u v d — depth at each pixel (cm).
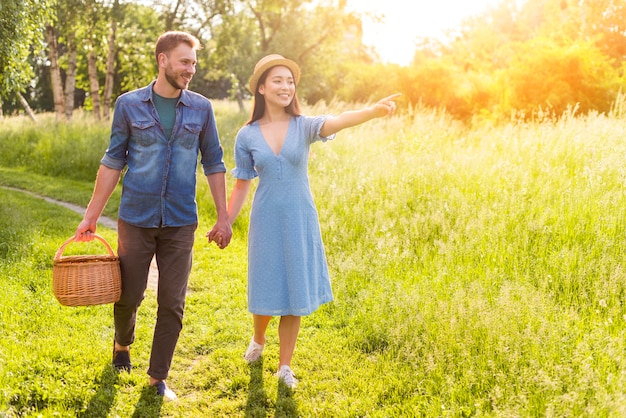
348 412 343
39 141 1477
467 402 341
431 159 805
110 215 913
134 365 402
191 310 512
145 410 343
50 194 1088
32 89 3756
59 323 459
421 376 373
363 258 584
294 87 379
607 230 514
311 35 2634
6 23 937
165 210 355
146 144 350
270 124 379
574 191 592
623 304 420
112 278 348
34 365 379
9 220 759
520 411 313
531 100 1633
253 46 2658
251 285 378
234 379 384
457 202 649
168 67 343
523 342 380
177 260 361
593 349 363
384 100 362
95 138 1430
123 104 349
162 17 2231
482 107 2052
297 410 348
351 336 445
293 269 366
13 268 566
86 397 351
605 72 1641
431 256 569
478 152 826
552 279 471
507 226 572
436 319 435
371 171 792
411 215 660
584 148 714
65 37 2130
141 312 503
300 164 371
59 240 690
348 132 1085
